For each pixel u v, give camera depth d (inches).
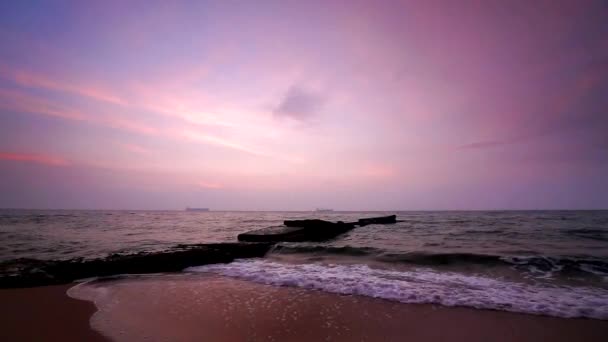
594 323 221.3
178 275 397.4
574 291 297.7
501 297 281.6
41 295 300.7
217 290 316.8
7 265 410.9
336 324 221.5
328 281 343.9
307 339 195.8
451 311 248.5
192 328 212.2
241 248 563.2
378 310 251.8
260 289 320.2
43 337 196.4
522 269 387.2
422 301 273.6
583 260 406.0
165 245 685.3
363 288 315.3
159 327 214.1
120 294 302.7
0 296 297.7
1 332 205.2
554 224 1414.9
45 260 447.2
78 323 221.6
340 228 1085.8
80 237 887.7
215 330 209.2
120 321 225.6
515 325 219.1
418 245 636.1
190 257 460.4
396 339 196.9
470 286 318.3
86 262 407.2
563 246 597.9
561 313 241.0
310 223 948.0
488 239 756.6
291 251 564.4
